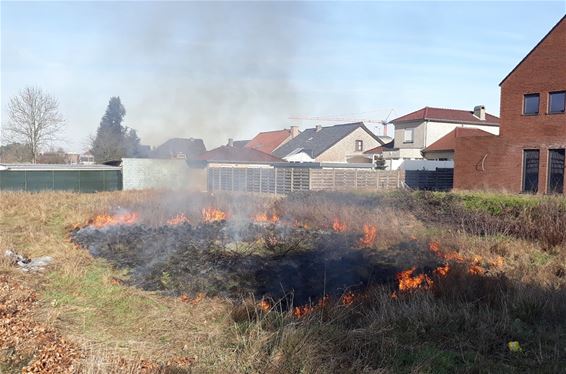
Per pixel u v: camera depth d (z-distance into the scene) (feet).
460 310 16.60
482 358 13.23
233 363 12.91
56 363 13.00
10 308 17.34
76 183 84.12
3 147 111.04
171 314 17.48
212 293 19.92
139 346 14.52
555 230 31.14
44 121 111.75
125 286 21.20
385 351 13.48
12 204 52.29
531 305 17.01
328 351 13.34
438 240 31.19
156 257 26.40
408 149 104.47
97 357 13.07
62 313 17.52
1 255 25.04
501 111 60.54
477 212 38.63
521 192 55.77
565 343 14.28
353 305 17.44
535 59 57.11
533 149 57.52
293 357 12.90
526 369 12.69
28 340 14.58
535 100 57.47
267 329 15.15
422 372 12.23
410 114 109.40
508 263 26.20
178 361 13.30
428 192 48.44
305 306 17.81
